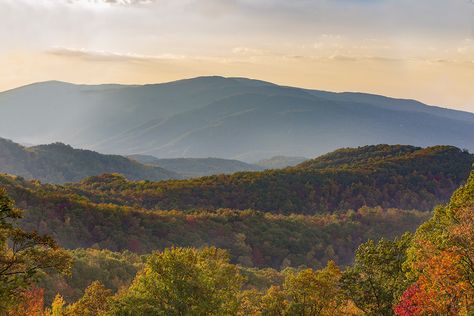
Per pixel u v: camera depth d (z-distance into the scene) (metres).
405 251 35.50
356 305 35.16
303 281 32.69
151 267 26.42
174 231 119.00
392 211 164.12
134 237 110.25
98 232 108.25
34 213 101.69
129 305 25.34
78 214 109.88
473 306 23.30
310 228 142.00
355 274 35.47
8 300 17.22
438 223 33.94
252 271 93.31
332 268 33.22
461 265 23.55
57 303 33.16
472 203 28.98
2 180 116.31
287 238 134.00
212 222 129.38
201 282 26.48
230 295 28.42
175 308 25.42
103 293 32.34
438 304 23.89
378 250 36.41
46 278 57.84
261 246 127.88
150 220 119.88
